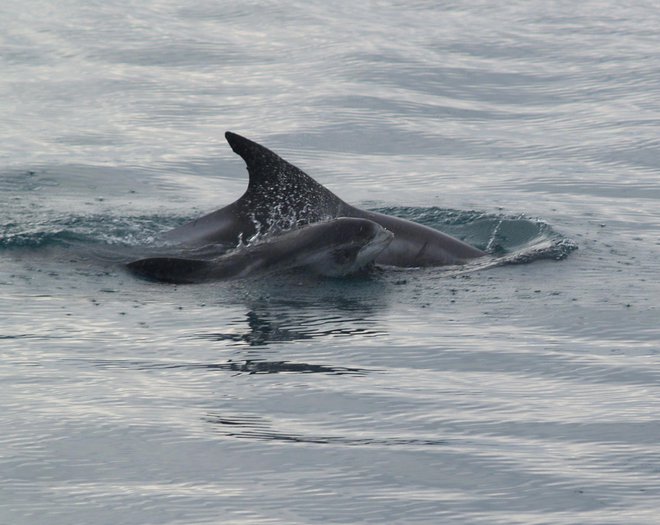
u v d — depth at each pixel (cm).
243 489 2650
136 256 4719
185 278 4419
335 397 3241
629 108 7738
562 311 4125
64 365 3469
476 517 2527
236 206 4875
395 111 7588
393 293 4331
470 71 8569
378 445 2908
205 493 2625
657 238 5238
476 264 4762
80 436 2928
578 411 3158
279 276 4434
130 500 2588
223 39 9294
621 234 5297
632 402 3225
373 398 3241
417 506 2573
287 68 8494
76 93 7938
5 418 3036
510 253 5006
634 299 4269
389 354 3641
